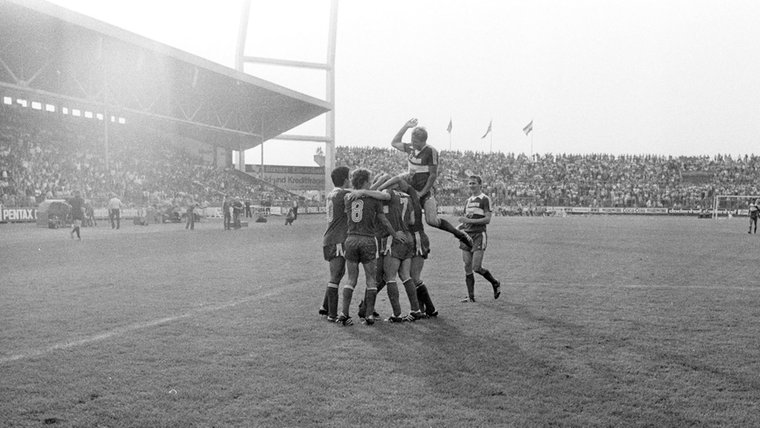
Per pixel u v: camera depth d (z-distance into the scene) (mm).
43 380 4688
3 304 8016
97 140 46125
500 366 5133
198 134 57969
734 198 66500
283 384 4605
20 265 12805
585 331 6562
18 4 27969
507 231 29703
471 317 7398
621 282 10812
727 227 35938
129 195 41438
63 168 39062
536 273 12180
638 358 5422
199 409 4078
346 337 6219
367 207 6930
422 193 7660
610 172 77500
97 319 7020
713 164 77375
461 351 5637
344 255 7070
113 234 25078
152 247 17984
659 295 9250
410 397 4316
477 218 8625
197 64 39750
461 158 83000
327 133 64938
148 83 43062
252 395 4355
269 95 50625
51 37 33094
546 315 7539
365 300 7262
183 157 54531
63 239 21438
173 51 37562
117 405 4156
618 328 6727
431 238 24297
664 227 35312
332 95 64562
